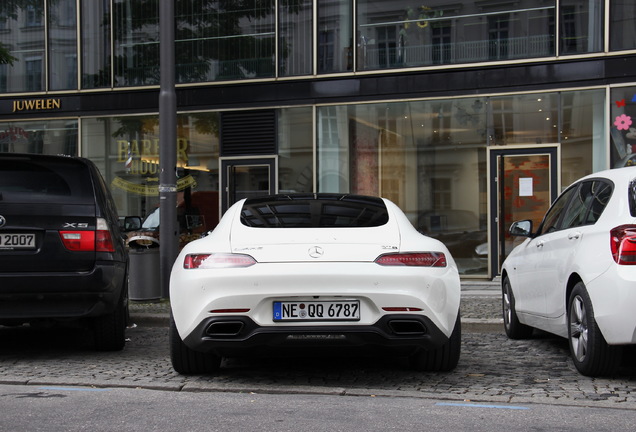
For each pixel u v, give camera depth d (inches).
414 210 537.3
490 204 522.0
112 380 219.6
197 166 577.9
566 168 508.1
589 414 175.8
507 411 178.5
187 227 572.7
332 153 552.1
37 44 613.9
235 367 242.4
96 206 261.9
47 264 251.6
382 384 215.0
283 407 182.9
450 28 533.6
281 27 566.6
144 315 365.7
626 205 209.6
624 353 263.4
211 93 575.5
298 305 199.5
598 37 504.1
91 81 605.0
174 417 172.1
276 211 230.5
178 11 586.2
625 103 495.8
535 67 513.3
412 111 538.6
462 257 527.2
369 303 199.2
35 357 268.1
